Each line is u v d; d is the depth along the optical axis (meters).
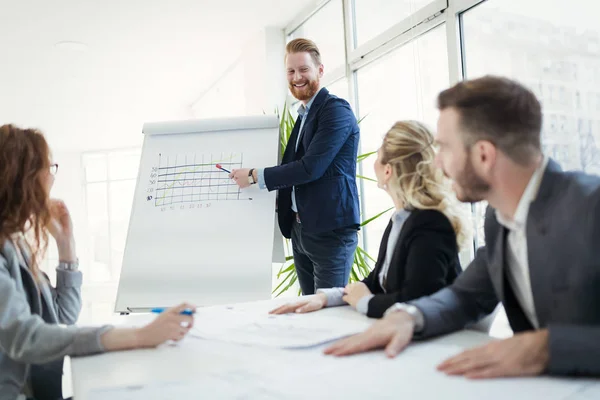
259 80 4.66
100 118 7.45
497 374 0.69
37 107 6.70
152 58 5.09
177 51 4.94
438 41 2.85
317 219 2.20
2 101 6.34
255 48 4.72
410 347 0.87
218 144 2.43
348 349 0.85
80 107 6.80
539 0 2.27
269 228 2.20
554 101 2.23
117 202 9.77
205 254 2.21
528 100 0.80
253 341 0.94
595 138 2.06
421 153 1.21
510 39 2.42
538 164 0.81
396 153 1.23
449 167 0.86
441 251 1.13
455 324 0.95
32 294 1.11
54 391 1.18
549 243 0.77
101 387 0.72
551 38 2.23
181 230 2.26
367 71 3.56
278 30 4.56
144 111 7.23
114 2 3.77
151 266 2.22
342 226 2.21
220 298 2.13
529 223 0.80
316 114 2.24
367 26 3.55
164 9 3.96
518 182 0.82
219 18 4.23
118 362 0.85
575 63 2.13
